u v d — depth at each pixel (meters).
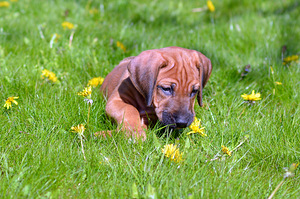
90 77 5.89
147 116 4.49
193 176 3.41
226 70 6.35
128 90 4.63
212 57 7.00
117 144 3.87
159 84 4.18
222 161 3.80
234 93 5.59
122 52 6.96
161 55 4.23
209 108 4.82
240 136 4.28
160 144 3.79
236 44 7.84
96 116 4.54
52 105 4.59
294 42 8.05
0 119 4.25
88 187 3.30
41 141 3.82
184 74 4.21
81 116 4.51
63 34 7.40
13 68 5.78
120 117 4.26
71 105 4.62
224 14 10.61
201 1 11.73
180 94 4.16
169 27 9.27
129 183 3.29
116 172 3.44
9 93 4.94
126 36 7.95
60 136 4.03
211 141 4.16
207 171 3.58
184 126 4.05
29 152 3.60
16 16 8.84
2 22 8.25
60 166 3.46
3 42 7.04
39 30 7.52
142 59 4.22
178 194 3.19
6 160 3.43
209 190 3.28
